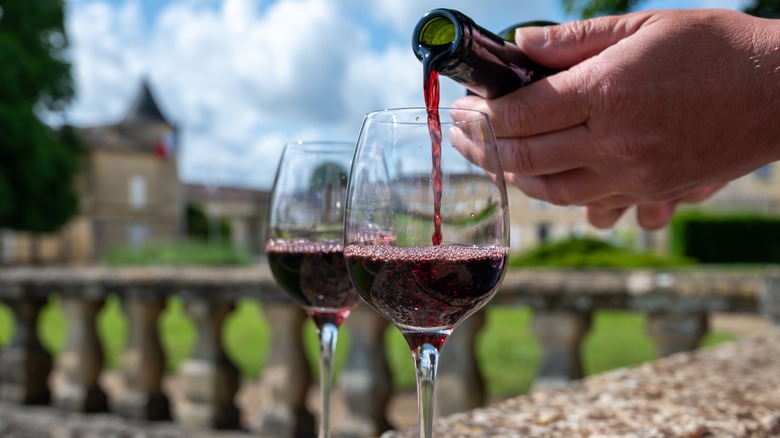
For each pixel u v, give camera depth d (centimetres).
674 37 107
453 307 96
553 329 338
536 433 111
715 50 106
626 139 111
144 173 4384
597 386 143
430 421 95
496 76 114
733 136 109
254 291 374
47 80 2309
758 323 980
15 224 2283
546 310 339
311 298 137
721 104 107
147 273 399
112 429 393
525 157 119
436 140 98
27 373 433
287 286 139
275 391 379
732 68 106
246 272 397
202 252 1614
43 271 429
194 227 4953
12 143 2170
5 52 2167
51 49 2375
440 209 97
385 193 97
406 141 98
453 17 104
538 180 129
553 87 112
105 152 4100
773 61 105
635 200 135
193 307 392
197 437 377
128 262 1559
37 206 2309
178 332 935
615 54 109
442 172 97
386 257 95
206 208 5459
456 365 352
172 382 634
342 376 365
